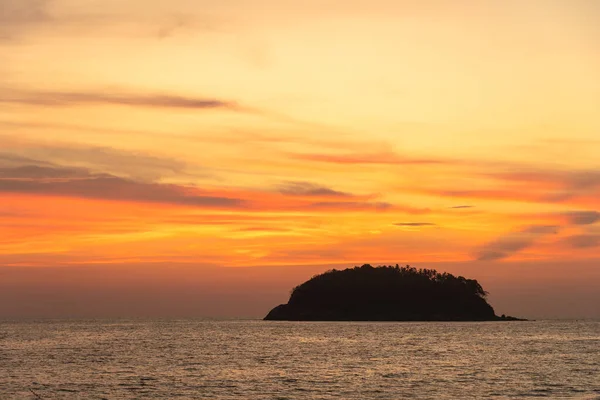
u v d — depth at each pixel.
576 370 84.38
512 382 72.81
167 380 75.00
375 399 61.66
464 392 65.69
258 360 99.75
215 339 161.75
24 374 80.75
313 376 78.69
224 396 63.38
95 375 79.75
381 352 116.06
